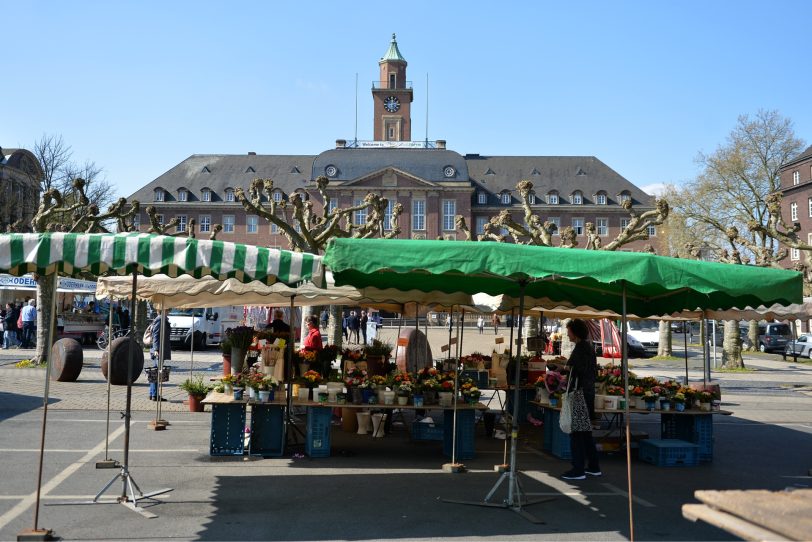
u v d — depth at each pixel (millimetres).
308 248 21641
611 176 92500
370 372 12875
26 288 30031
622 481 8711
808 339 36531
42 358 22250
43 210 22328
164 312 12875
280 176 92438
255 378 9945
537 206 90125
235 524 6402
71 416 12883
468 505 7301
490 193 91125
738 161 48156
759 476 9211
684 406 10414
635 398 10406
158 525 6312
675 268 6457
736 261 26922
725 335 30250
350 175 86500
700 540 6160
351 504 7246
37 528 5969
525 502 7391
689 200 48969
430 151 88562
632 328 41406
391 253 6523
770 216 23016
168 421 12742
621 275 6359
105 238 6316
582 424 8727
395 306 14703
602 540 6148
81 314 31984
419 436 11484
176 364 24938
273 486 8000
